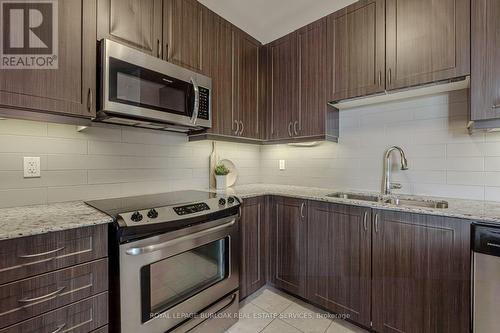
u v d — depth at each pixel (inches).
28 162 53.7
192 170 87.1
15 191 52.3
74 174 60.3
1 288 33.6
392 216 59.2
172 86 63.2
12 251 34.5
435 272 53.4
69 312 39.5
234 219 67.4
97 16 51.6
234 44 84.9
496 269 45.7
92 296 41.9
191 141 86.0
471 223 49.0
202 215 57.6
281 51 92.0
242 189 90.2
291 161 104.0
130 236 45.5
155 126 70.1
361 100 78.2
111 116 55.5
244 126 88.3
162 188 78.4
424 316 54.9
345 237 67.4
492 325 46.2
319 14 87.3
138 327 46.6
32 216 44.2
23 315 35.4
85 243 41.3
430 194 72.3
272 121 94.5
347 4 80.7
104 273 43.4
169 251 51.9
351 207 66.2
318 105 81.9
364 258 63.8
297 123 87.4
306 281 75.7
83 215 45.2
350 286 66.4
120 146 68.8
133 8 57.5
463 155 67.4
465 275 49.9
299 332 65.2
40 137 55.3
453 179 68.8
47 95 45.2
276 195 83.4
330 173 93.0
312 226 74.4
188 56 69.7
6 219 42.0
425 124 73.1
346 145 88.9
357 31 72.7
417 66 62.1
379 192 81.4
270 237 85.0
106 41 50.8
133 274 45.9
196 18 72.4
